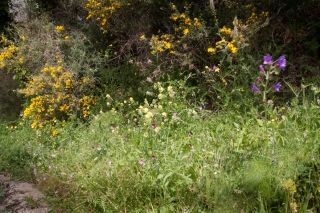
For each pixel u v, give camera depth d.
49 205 3.52
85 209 3.20
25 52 7.18
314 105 3.81
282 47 5.23
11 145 5.59
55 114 6.36
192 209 2.82
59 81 6.27
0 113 7.80
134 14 6.64
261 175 2.62
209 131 4.09
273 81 4.63
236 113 4.43
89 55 6.88
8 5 8.83
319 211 2.61
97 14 6.87
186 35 5.66
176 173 2.98
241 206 2.64
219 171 2.95
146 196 3.09
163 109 4.72
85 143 4.75
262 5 5.68
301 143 2.96
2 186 4.20
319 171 2.71
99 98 6.38
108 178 3.27
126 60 6.85
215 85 5.06
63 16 8.12
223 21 5.71
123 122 5.17
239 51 5.01
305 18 5.53
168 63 5.93
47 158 4.77
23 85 7.59
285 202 2.58
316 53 5.17
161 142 3.84
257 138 3.47
